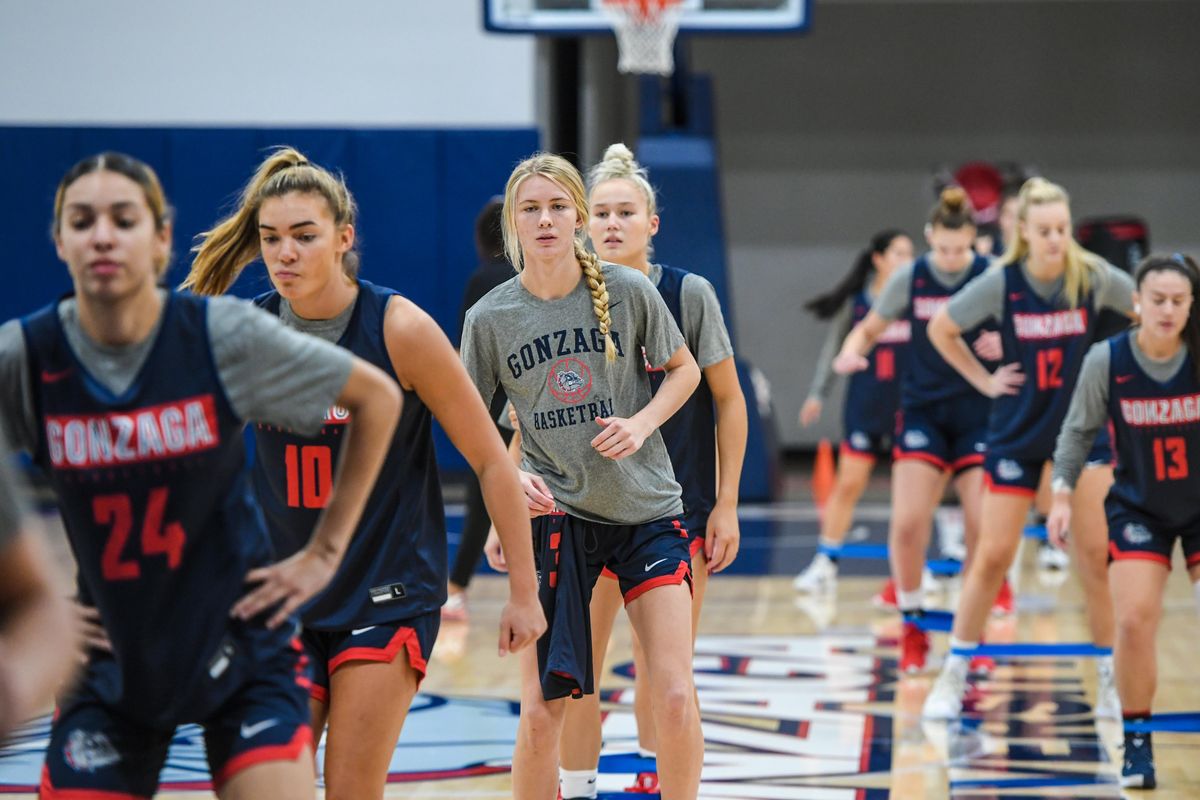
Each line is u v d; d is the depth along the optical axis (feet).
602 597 29.81
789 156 135.54
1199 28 130.82
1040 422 43.34
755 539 84.69
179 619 18.76
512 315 28.14
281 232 22.57
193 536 18.69
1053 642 54.95
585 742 31.19
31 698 12.96
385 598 23.20
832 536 67.56
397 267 94.58
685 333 31.73
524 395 28.37
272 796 18.38
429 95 100.32
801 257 136.26
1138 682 36.45
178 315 18.43
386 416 19.26
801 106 135.13
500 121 100.22
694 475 32.86
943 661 52.95
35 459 18.78
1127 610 36.14
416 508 23.68
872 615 61.52
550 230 27.30
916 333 51.70
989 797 35.68
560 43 113.50
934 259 51.93
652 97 112.57
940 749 40.42
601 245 32.53
